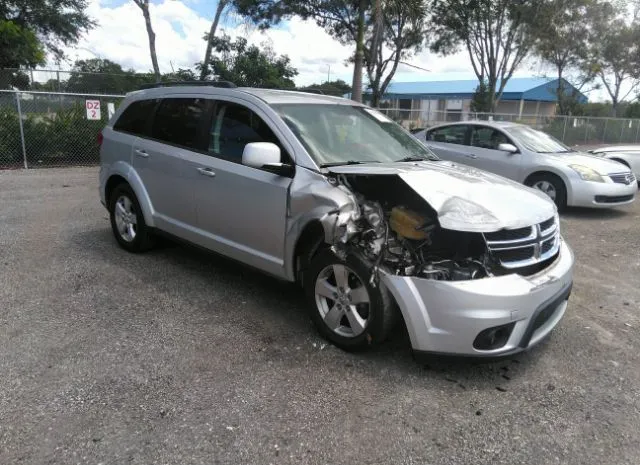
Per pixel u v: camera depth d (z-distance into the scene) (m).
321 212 3.66
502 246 3.33
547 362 3.72
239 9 19.22
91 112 12.74
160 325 4.08
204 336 3.92
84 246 6.01
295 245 3.91
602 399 3.27
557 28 25.50
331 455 2.69
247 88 4.76
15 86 23.06
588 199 8.66
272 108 4.30
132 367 3.45
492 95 26.22
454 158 10.15
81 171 12.02
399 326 3.96
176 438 2.77
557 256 3.80
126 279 5.02
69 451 2.65
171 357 3.60
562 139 23.64
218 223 4.59
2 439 2.71
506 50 25.86
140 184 5.40
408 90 51.12
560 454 2.76
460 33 25.47
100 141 6.05
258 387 3.27
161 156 5.10
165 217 5.20
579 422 3.03
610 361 3.76
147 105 5.53
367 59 21.98
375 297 3.43
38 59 23.62
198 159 4.70
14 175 11.16
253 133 4.34
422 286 3.26
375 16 13.82
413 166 4.11
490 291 3.17
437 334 3.25
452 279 3.25
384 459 2.68
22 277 4.99
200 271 5.30
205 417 2.96
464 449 2.78
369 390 3.28
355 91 14.16
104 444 2.71
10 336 3.81
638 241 7.29
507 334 3.27
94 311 4.29
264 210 4.12
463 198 3.45
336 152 4.16
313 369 3.50
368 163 4.12
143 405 3.04
